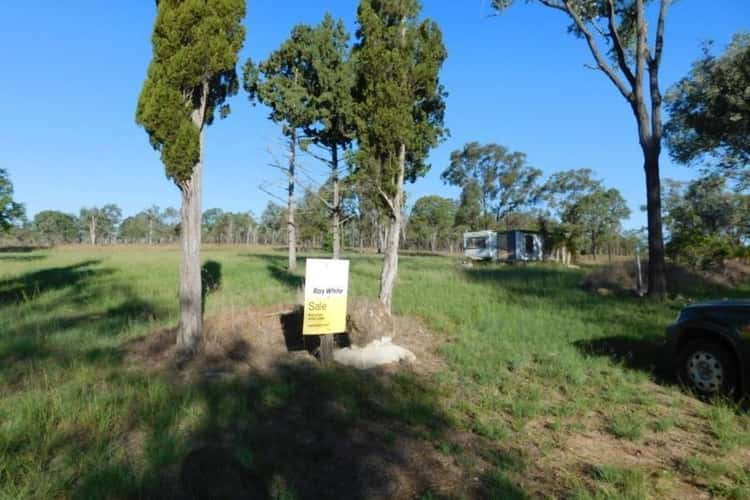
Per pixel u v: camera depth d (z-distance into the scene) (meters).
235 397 5.14
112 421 4.45
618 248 72.25
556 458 4.14
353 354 6.89
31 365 6.42
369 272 21.23
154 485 3.42
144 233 106.81
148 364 6.62
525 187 69.06
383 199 10.19
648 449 4.36
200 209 7.26
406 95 9.88
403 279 18.00
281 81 21.59
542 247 41.06
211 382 5.72
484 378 6.12
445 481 3.70
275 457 3.95
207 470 3.58
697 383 5.84
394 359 6.90
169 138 6.82
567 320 9.77
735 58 19.08
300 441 4.30
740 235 49.88
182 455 3.82
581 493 3.46
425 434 4.50
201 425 4.42
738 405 5.21
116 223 108.44
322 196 22.70
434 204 85.75
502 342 7.94
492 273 22.52
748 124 19.73
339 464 3.92
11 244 83.69
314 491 3.51
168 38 6.81
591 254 71.88
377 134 9.71
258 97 22.52
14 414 4.49
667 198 57.34
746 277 16.84
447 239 90.19
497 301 12.22
